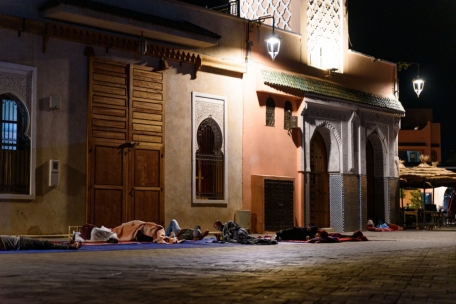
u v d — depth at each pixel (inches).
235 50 736.3
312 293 201.0
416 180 1008.2
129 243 506.3
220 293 200.2
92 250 425.1
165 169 661.9
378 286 221.3
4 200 544.4
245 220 725.9
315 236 579.5
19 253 387.2
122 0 628.1
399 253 410.0
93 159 604.1
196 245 496.7
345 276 255.8
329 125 855.7
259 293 200.7
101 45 613.3
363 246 498.0
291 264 316.2
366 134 922.1
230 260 340.5
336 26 895.7
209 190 713.6
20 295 195.9
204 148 712.4
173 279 241.9
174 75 676.1
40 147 569.9
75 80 595.5
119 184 622.5
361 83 931.3
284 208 773.9
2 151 551.8
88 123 600.7
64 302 180.7
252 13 889.5
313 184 855.1
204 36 671.1
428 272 275.4
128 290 207.9
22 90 562.9
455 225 1155.9
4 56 550.0
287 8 848.3
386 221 964.6
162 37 649.6
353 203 885.2
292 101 802.8
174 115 673.6
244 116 743.7
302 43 829.8
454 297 192.7
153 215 649.0
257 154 754.8
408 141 2084.2
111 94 621.0
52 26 573.6
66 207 583.2
